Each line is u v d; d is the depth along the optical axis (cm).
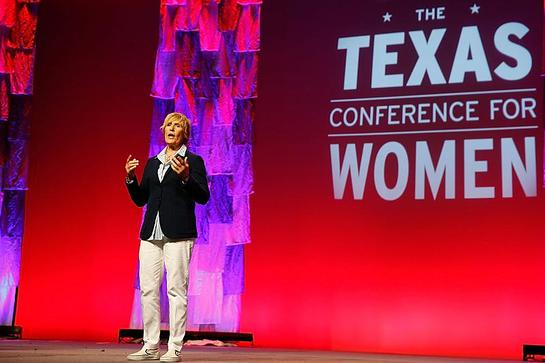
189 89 633
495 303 538
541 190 541
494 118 560
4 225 648
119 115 647
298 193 596
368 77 596
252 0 634
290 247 590
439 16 587
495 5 575
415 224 565
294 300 582
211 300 598
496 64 566
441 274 553
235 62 627
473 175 557
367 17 605
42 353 372
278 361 346
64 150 652
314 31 616
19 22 669
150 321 319
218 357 381
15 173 653
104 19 664
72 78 661
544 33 561
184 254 315
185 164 299
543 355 505
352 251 577
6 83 663
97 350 427
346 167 588
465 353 538
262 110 616
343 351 555
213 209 609
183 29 643
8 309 638
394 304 560
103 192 639
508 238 542
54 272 637
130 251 625
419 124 576
